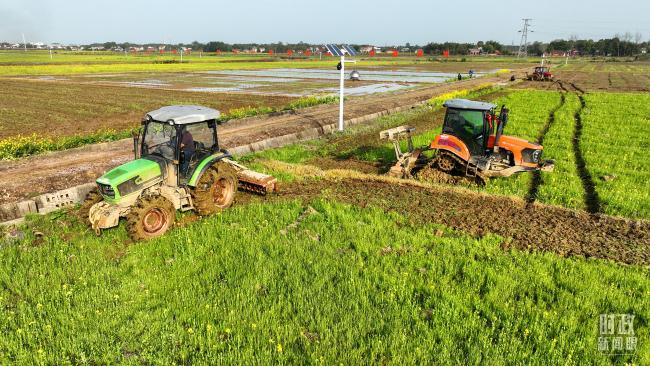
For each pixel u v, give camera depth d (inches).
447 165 488.7
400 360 191.5
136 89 1622.8
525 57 6259.8
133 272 270.4
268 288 253.8
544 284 258.8
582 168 557.0
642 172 518.3
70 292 238.5
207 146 375.2
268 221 359.9
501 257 295.0
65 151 623.2
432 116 1024.2
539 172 522.9
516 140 478.0
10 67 2502.5
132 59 4343.0
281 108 1076.5
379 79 2294.5
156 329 212.2
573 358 197.6
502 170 470.3
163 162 343.6
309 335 212.7
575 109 1083.3
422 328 214.1
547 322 220.5
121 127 860.6
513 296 247.8
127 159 589.0
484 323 220.4
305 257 287.6
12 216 394.9
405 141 692.1
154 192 340.5
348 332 206.8
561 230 358.0
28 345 202.8
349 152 658.2
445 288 251.0
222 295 241.1
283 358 191.2
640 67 3900.1
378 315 224.4
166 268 275.9
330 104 1171.9
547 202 426.6
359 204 411.5
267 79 2212.1
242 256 289.6
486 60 5319.9
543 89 1736.0
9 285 252.2
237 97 1396.4
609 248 324.8
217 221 353.7
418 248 310.0
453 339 208.7
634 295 249.9
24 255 289.6
